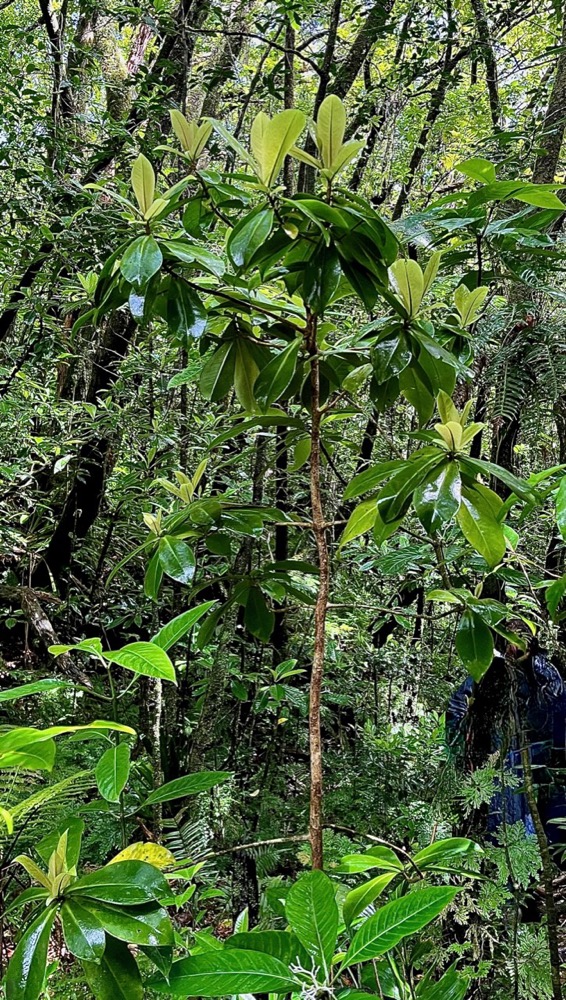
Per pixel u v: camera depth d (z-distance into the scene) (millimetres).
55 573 3498
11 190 2719
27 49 3223
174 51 3273
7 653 2924
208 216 1069
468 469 875
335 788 2066
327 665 2664
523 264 1445
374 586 2795
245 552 2045
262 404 1042
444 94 3543
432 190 3568
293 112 806
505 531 1222
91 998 1208
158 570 1109
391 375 953
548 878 1306
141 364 2572
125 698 2447
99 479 3355
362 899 809
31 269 2869
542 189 1078
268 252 916
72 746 1933
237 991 633
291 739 2422
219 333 1266
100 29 3783
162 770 1927
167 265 1004
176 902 779
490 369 1469
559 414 1486
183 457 2344
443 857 971
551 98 2039
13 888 1395
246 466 2633
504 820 1362
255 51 4035
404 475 884
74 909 642
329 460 1399
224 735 2340
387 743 2201
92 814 1600
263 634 1237
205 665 2293
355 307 2457
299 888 668
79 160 2816
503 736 1420
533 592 1375
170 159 3023
